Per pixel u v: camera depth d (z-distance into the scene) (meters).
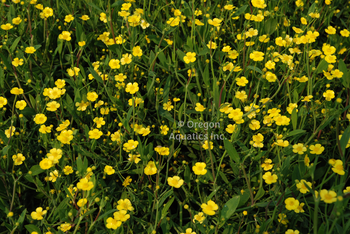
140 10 0.79
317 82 0.74
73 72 0.73
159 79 0.78
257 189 0.67
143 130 0.70
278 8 0.83
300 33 0.78
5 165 0.67
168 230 0.63
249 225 0.62
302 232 0.64
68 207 0.64
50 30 0.80
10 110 0.75
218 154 0.70
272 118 0.69
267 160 0.66
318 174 0.65
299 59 0.76
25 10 0.81
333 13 0.87
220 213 0.60
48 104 0.70
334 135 0.71
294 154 0.67
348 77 0.69
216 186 0.65
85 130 0.68
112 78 0.75
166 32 0.78
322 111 0.69
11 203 0.64
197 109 0.70
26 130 0.72
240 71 0.73
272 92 0.77
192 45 0.76
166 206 0.60
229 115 0.68
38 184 0.64
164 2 0.84
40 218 0.61
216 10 0.85
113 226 0.59
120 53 0.78
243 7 0.78
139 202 0.65
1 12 0.82
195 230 0.64
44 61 0.79
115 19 0.81
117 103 0.73
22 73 0.75
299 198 0.62
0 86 0.73
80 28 0.76
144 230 0.64
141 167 0.68
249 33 0.76
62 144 0.66
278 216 0.63
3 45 0.75
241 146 0.66
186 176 0.67
